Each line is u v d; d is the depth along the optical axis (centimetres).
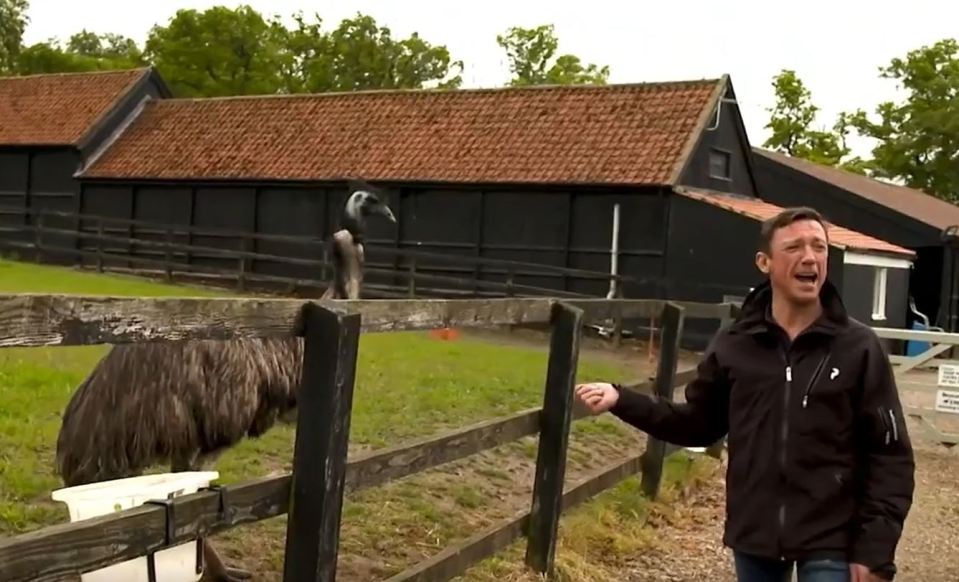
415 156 2314
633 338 2012
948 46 4881
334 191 2348
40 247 2527
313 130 2516
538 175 2136
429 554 618
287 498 383
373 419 901
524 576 595
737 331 379
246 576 543
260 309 354
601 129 2200
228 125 2645
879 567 340
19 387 856
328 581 384
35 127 2800
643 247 2064
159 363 473
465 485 761
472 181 2183
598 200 2105
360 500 689
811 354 357
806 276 357
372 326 421
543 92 2364
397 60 5509
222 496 350
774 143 5028
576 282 2112
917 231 2505
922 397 1446
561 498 615
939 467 1073
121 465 466
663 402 405
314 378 379
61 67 5631
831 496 350
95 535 301
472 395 1065
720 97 2191
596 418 1024
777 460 356
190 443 486
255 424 530
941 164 4847
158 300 311
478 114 2378
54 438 714
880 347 356
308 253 2378
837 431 351
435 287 2255
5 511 567
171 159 2591
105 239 2391
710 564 689
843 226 2575
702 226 2016
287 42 5331
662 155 2075
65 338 279
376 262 2320
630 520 750
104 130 2736
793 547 352
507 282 2084
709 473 936
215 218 2500
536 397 1109
